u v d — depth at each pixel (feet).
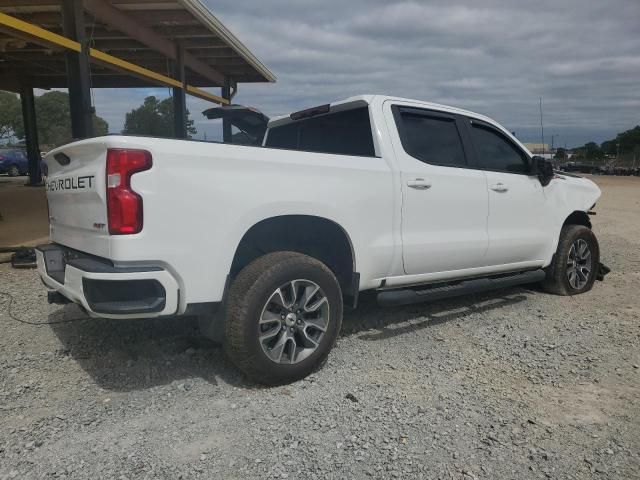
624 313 16.87
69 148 10.97
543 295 19.22
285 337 11.23
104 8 32.32
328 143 15.69
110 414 10.05
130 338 14.01
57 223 12.68
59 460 8.53
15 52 47.57
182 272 10.02
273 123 18.15
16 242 27.37
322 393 11.03
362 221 12.71
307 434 9.37
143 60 47.09
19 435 9.25
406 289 14.53
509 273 17.84
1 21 24.04
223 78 53.72
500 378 11.84
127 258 9.52
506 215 16.44
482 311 17.11
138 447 8.92
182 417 9.96
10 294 18.02
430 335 14.76
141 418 9.91
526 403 10.61
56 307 16.63
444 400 10.73
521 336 14.67
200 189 10.13
